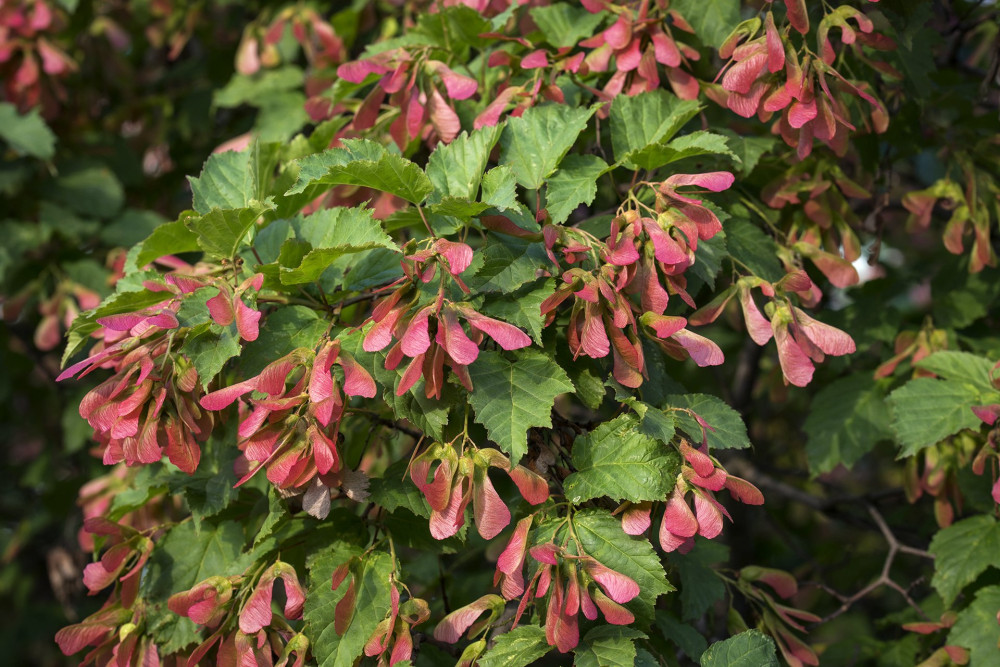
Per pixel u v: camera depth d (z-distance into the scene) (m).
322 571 0.81
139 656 0.84
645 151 0.82
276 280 0.82
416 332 0.75
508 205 0.80
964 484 0.96
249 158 0.88
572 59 0.90
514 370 0.79
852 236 0.92
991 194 0.98
